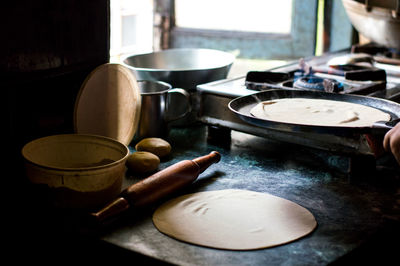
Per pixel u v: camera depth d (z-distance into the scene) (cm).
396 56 244
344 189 141
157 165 150
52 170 118
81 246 117
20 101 144
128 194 122
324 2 288
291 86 184
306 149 170
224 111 166
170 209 126
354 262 114
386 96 173
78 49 157
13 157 143
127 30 285
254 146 172
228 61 199
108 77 159
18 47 137
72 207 122
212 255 108
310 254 109
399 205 132
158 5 294
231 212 125
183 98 182
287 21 287
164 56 210
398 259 125
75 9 153
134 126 160
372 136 139
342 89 174
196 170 138
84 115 154
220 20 296
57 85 156
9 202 134
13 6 134
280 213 125
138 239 114
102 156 140
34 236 121
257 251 110
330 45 294
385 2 250
